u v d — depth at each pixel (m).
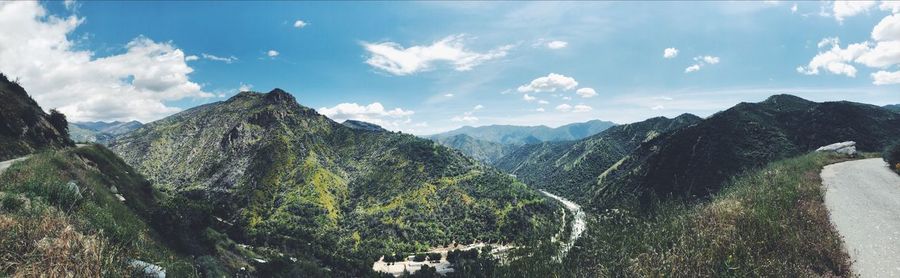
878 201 24.31
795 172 36.72
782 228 18.77
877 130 127.75
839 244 17.41
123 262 14.60
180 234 60.34
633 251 23.33
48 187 19.94
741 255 16.86
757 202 23.86
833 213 22.39
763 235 18.34
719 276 15.93
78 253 12.66
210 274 52.75
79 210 19.61
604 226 51.03
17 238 12.81
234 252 89.94
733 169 130.62
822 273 15.48
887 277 14.25
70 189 20.64
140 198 72.56
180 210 69.25
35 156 40.53
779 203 23.58
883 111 138.88
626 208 57.41
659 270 17.88
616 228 44.50
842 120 136.62
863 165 40.69
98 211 20.73
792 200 24.44
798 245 17.14
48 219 14.55
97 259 13.02
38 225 13.90
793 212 21.55
